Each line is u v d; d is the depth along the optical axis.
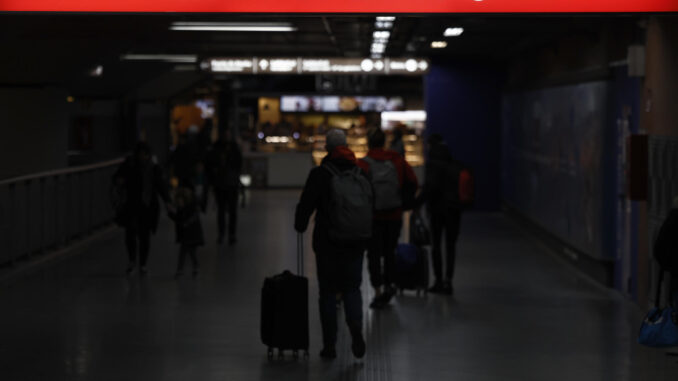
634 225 12.01
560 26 13.93
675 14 7.55
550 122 17.09
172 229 19.67
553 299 12.15
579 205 14.55
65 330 9.95
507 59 23.52
